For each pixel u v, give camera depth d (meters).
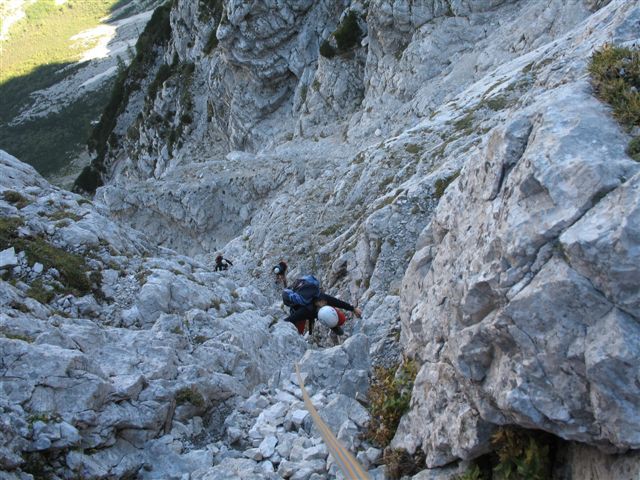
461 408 6.24
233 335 10.24
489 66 28.69
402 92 33.44
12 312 8.95
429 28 32.84
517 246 5.32
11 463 6.20
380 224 13.98
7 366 7.17
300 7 43.16
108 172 72.88
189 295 11.46
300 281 12.38
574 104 5.79
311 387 9.02
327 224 21.03
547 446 5.68
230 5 44.16
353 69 39.59
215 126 55.22
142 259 12.40
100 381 7.41
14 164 14.52
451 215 7.34
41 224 12.01
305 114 41.06
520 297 5.14
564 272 4.93
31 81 175.88
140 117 65.56
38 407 6.96
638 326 4.64
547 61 19.86
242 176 35.59
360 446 7.61
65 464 6.68
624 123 5.50
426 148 20.17
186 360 9.34
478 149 7.27
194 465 7.51
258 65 45.34
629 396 4.57
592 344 4.75
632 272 4.61
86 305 10.63
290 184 34.12
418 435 6.98
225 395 9.01
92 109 136.50
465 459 6.17
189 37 59.88
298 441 7.68
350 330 12.65
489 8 31.45
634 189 4.80
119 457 7.31
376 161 21.12
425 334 7.31
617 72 5.98
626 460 4.85
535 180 5.43
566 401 4.97
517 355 5.29
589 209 5.02
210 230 35.84
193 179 36.75
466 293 5.82
